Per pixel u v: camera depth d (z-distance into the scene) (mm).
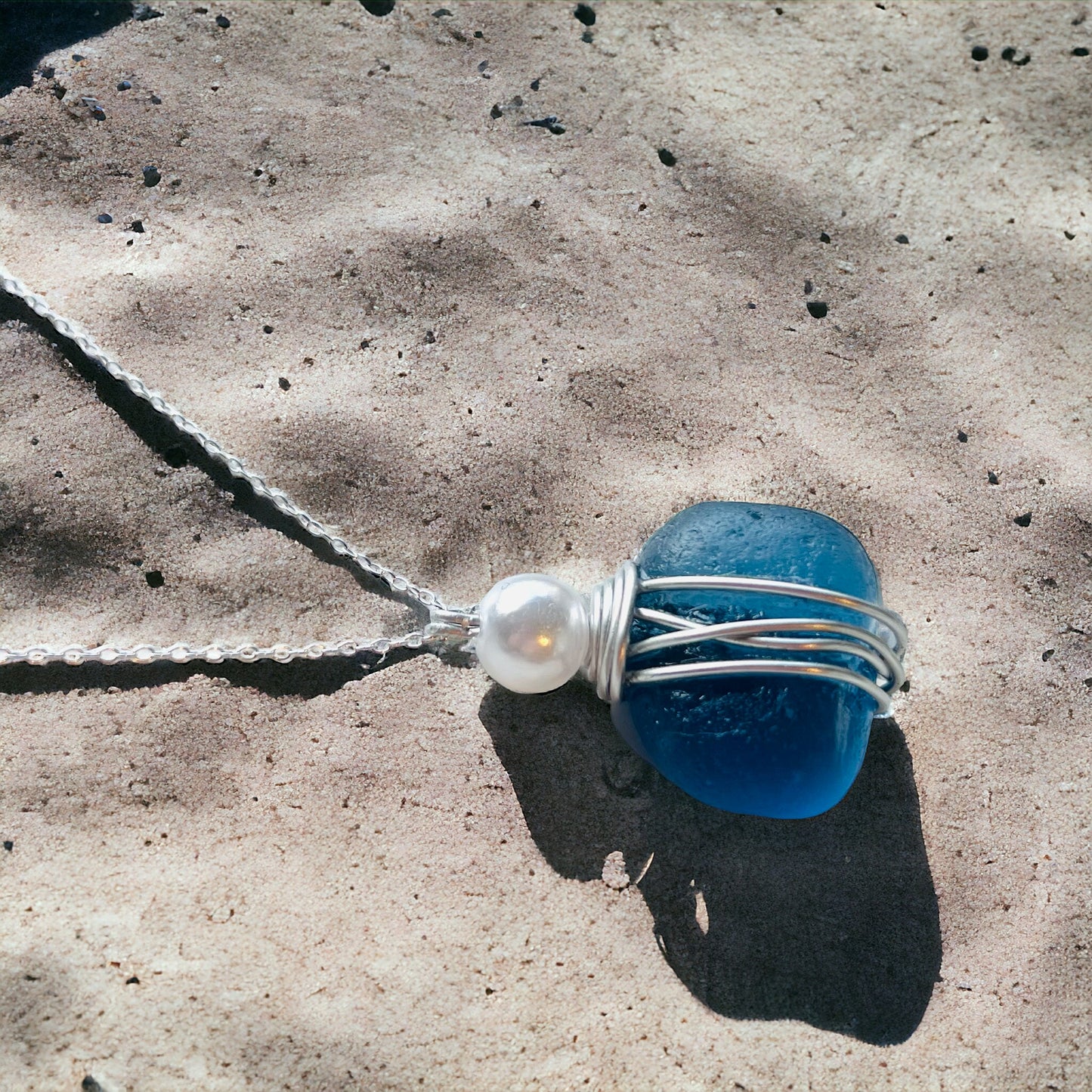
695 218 132
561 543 119
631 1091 100
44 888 103
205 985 100
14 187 125
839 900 107
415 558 117
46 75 130
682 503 120
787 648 102
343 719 111
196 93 132
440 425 121
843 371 127
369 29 138
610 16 142
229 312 123
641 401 124
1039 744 113
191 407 119
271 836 106
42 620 113
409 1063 99
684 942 105
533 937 104
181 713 110
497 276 127
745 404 124
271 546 117
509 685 108
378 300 125
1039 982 104
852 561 107
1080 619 118
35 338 120
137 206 126
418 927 104
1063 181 138
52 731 109
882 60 143
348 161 131
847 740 105
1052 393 127
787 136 138
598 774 110
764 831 109
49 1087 97
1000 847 109
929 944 106
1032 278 132
